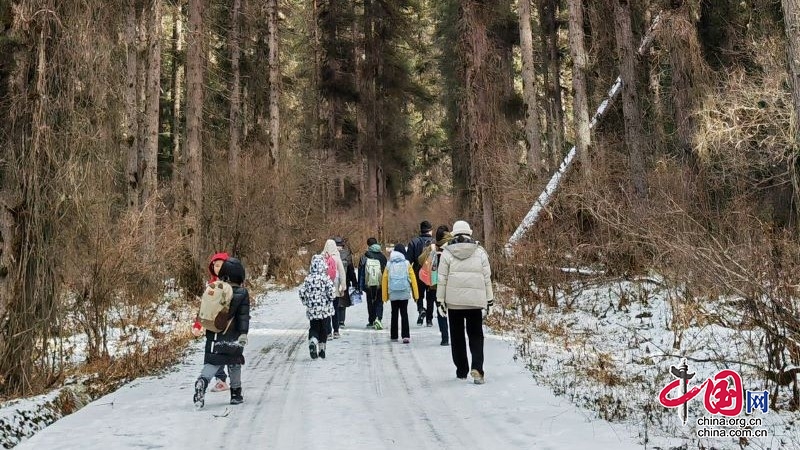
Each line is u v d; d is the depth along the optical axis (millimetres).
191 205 14953
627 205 10500
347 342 9688
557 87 24938
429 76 36000
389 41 30016
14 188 6402
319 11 29828
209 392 6645
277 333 10734
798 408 5227
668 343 8070
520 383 6652
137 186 14180
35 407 5496
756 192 10875
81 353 8422
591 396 6039
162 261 11648
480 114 17125
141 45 16984
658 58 14195
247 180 19422
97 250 7691
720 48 13500
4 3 6273
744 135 10203
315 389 6582
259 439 4871
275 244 21000
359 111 30953
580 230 11953
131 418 5531
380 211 30234
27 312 6262
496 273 14664
